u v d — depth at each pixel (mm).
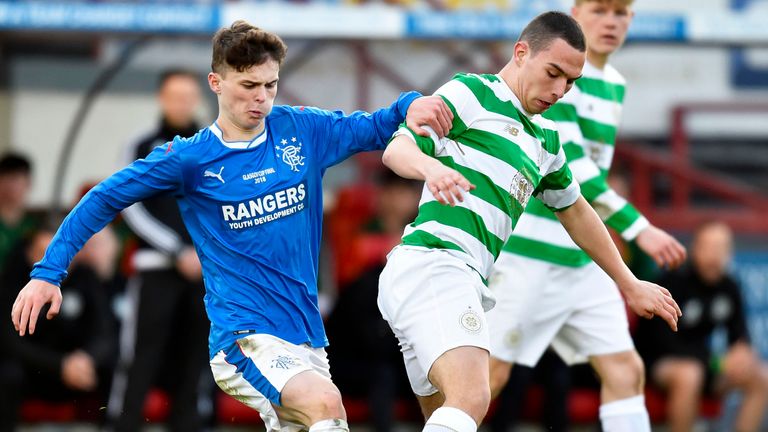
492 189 18109
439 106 17734
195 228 18422
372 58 37031
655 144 39625
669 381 34000
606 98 22812
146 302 29172
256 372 17875
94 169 36969
